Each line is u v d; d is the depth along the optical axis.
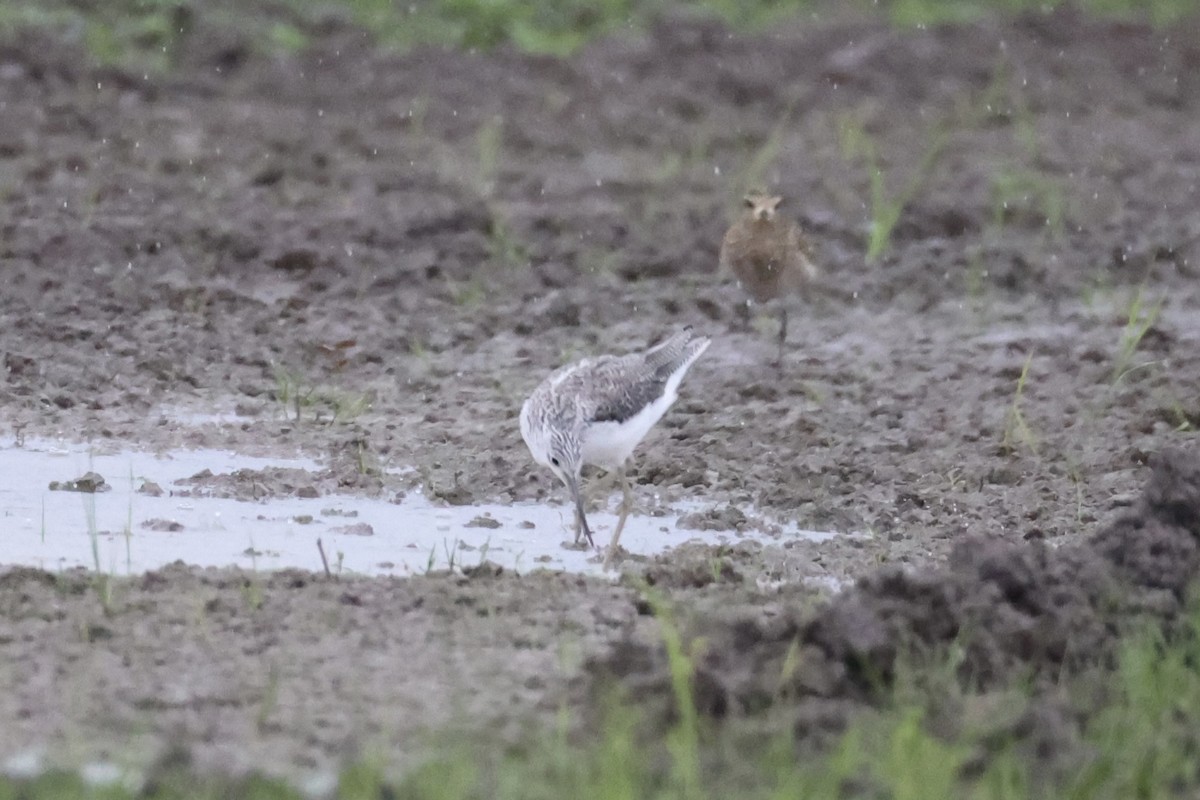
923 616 9.90
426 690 9.57
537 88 27.47
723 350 17.77
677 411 15.84
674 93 27.34
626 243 20.62
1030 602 10.31
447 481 13.95
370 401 16.06
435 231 20.73
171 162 22.66
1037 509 13.33
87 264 19.08
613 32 30.27
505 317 18.34
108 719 9.05
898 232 21.45
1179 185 23.86
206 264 19.23
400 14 29.95
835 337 18.12
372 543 12.43
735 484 14.03
